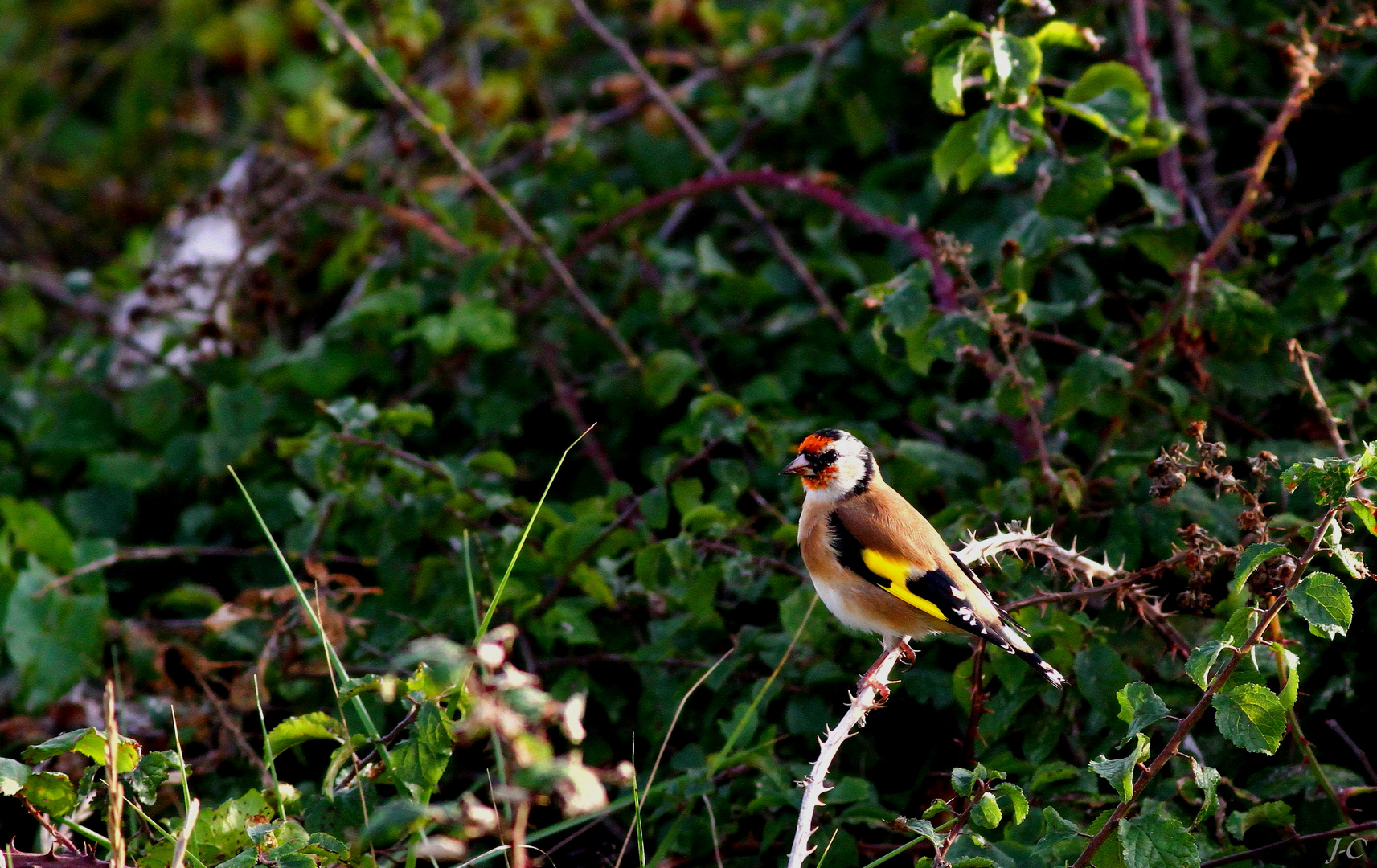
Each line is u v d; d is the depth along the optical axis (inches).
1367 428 395.2
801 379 492.7
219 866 249.6
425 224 549.3
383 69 522.6
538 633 397.4
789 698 380.2
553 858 361.4
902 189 565.3
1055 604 358.0
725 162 593.3
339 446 410.0
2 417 555.8
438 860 338.0
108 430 550.9
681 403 502.3
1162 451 320.8
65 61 878.4
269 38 815.7
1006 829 313.6
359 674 399.5
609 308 541.6
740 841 350.0
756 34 634.8
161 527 516.4
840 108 592.4
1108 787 343.6
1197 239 475.2
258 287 553.6
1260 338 398.0
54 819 277.3
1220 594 375.2
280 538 497.0
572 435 515.8
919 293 374.3
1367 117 507.8
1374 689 353.1
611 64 689.0
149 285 547.5
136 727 420.5
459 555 430.6
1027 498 383.6
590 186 601.3
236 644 402.6
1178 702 345.7
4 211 776.9
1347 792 313.4
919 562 335.6
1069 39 377.1
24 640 417.7
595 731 398.9
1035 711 358.0
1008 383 387.2
